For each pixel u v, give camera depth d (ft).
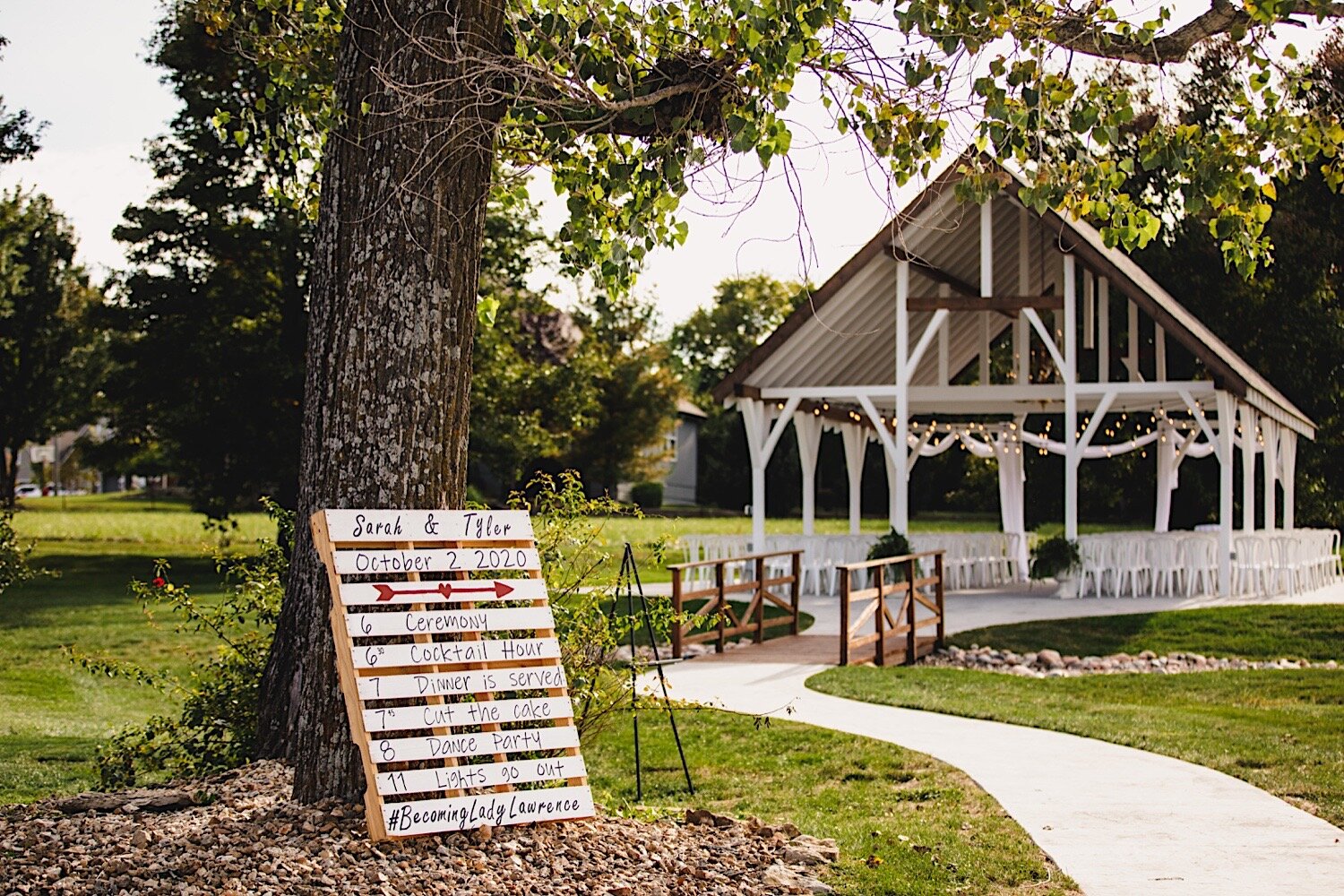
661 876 17.56
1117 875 19.31
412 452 19.51
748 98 20.98
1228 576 63.57
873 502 182.80
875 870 19.27
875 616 47.11
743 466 197.26
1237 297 105.40
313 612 19.76
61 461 291.58
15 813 19.63
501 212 102.01
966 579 74.02
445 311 19.70
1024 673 46.98
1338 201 104.06
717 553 72.79
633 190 23.53
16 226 122.01
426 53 19.24
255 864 16.49
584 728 24.41
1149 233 22.48
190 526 148.87
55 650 55.31
